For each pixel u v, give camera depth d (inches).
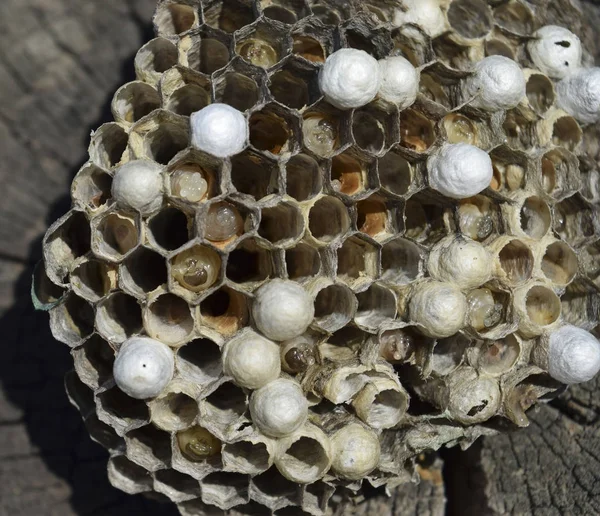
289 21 8.1
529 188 8.0
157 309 7.9
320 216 8.0
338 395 7.8
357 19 7.9
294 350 7.8
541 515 8.3
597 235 8.1
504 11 8.3
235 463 7.9
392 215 7.9
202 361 8.0
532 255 7.9
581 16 8.4
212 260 7.8
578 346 7.9
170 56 8.0
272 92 8.1
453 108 8.0
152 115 7.8
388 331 7.9
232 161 7.9
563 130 8.2
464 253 7.8
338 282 7.8
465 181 7.8
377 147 8.0
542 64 8.2
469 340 7.9
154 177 7.7
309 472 7.8
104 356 8.0
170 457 8.0
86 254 7.8
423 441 8.1
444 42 8.1
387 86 7.8
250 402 7.8
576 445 8.4
